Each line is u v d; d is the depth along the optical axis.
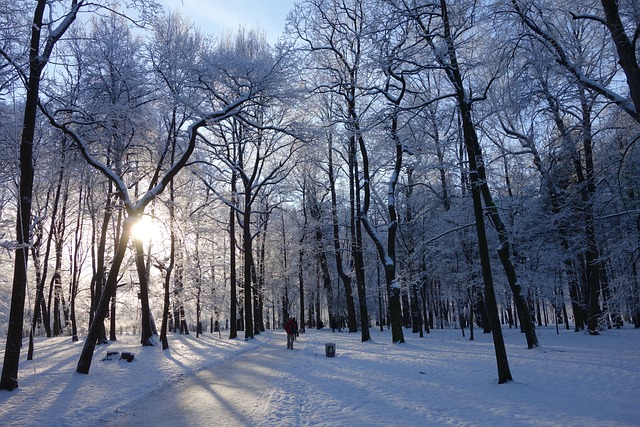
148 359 16.95
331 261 47.91
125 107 16.00
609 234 15.17
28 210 10.86
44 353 19.73
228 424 7.50
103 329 25.20
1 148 13.21
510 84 12.69
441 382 10.98
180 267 30.69
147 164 21.61
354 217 27.75
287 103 18.41
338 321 41.59
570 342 19.00
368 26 13.80
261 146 29.38
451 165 18.83
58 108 15.44
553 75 12.39
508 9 11.94
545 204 22.22
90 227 32.59
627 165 14.70
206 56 18.36
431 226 29.22
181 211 25.42
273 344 25.52
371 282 41.72
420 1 14.00
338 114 25.98
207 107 19.33
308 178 39.62
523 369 12.17
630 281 11.93
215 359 17.25
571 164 17.50
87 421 7.87
